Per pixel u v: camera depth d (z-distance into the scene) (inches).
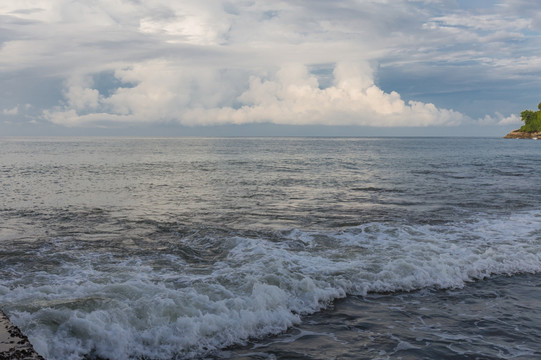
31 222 492.7
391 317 250.2
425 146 4252.0
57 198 681.0
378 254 362.0
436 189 826.8
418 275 311.3
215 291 266.1
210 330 217.9
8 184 854.5
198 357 201.3
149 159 1801.2
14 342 136.7
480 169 1339.8
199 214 555.5
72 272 307.1
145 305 231.8
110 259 346.6
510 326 239.6
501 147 3902.6
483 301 278.1
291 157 2070.6
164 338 209.9
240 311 234.4
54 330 203.3
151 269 317.4
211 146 3865.7
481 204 647.1
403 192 780.0
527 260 359.3
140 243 402.3
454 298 282.4
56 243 396.2
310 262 335.0
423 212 577.9
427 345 214.8
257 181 957.2
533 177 1073.5
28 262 331.3
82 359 191.8
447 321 245.8
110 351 198.5
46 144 4151.1
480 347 213.5
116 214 550.3
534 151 2970.0
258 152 2647.6
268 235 436.1
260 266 319.9
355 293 285.4
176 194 740.7
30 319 208.1
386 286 295.0
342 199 692.7
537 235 445.1
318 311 257.3
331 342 217.8
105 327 207.9
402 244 399.9
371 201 673.0
